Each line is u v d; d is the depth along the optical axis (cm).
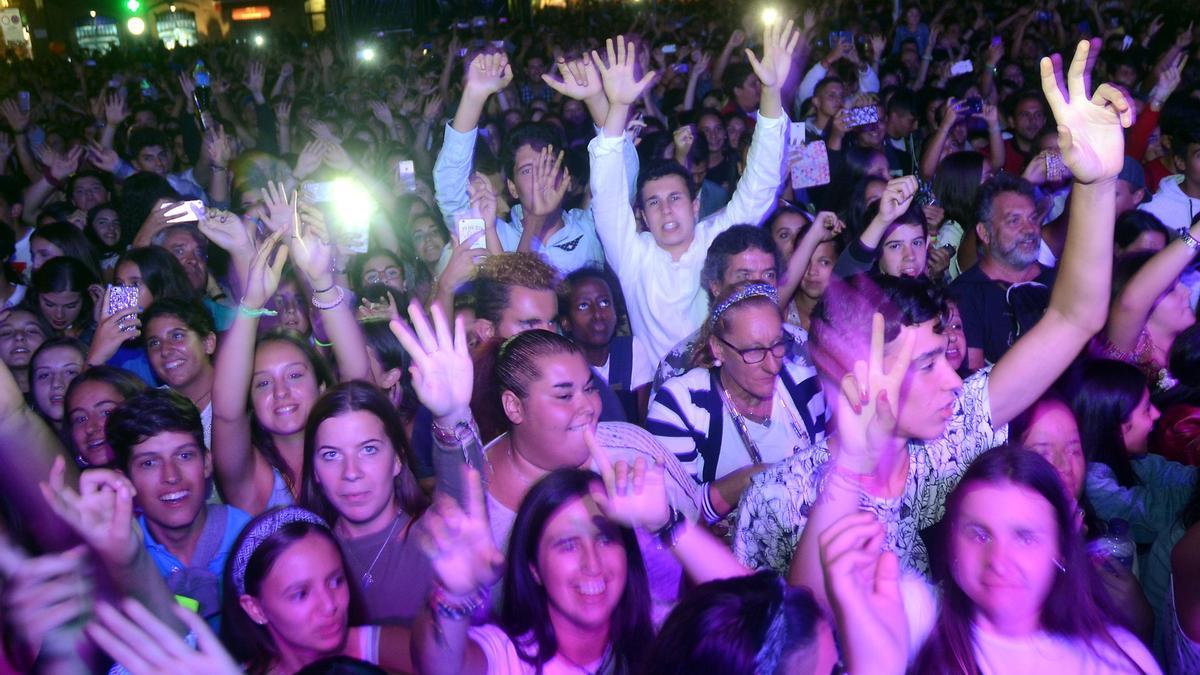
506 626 219
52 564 194
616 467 220
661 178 429
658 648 180
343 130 960
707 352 333
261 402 319
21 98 884
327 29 2023
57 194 768
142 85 1404
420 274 553
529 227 479
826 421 332
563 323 399
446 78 1148
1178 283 367
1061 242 479
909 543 247
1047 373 247
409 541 273
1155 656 250
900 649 187
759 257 382
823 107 771
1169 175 596
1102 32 1234
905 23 1314
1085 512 271
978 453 252
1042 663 206
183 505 280
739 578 186
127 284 449
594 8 2103
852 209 484
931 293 246
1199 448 277
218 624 279
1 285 512
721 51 1234
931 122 807
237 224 346
